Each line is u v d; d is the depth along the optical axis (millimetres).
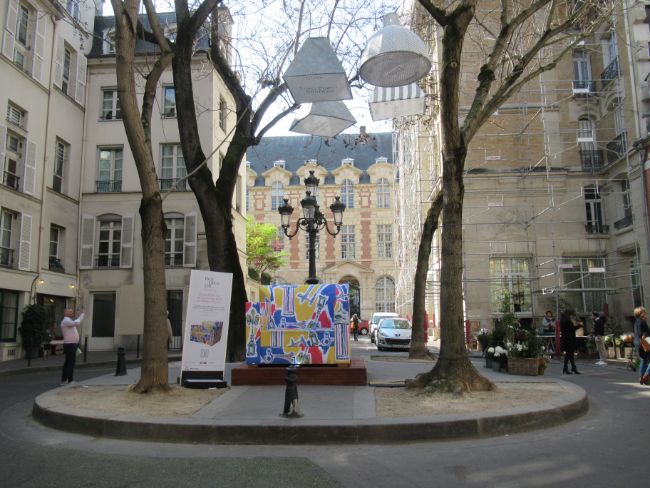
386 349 24734
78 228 25984
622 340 18438
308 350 10211
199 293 9633
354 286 60844
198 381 9359
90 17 27453
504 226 23938
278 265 44594
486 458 5805
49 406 8062
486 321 23406
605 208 24109
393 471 5359
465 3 8852
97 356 21859
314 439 6535
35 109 22438
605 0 14383
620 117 23062
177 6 12359
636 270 21422
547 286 23469
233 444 6547
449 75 8930
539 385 9789
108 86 27078
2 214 20469
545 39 10305
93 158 26531
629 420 7824
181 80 12984
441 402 7902
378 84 7750
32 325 20797
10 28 20750
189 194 25875
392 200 61281
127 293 17891
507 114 24797
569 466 5457
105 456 5973
